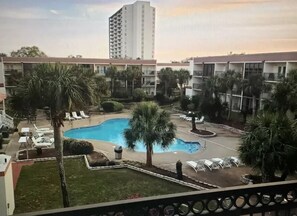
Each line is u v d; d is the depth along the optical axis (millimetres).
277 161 10625
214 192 2445
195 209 2439
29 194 11844
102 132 27828
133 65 47344
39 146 17922
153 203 2275
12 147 19266
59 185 12859
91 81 10367
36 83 9414
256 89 27781
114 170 15344
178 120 32062
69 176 14078
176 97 45938
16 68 39062
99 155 18047
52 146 19391
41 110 10367
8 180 9570
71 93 9555
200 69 42188
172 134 16016
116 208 2174
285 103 20562
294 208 2736
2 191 8969
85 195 11906
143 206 2252
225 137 24578
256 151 11078
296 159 10664
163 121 15836
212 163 16219
